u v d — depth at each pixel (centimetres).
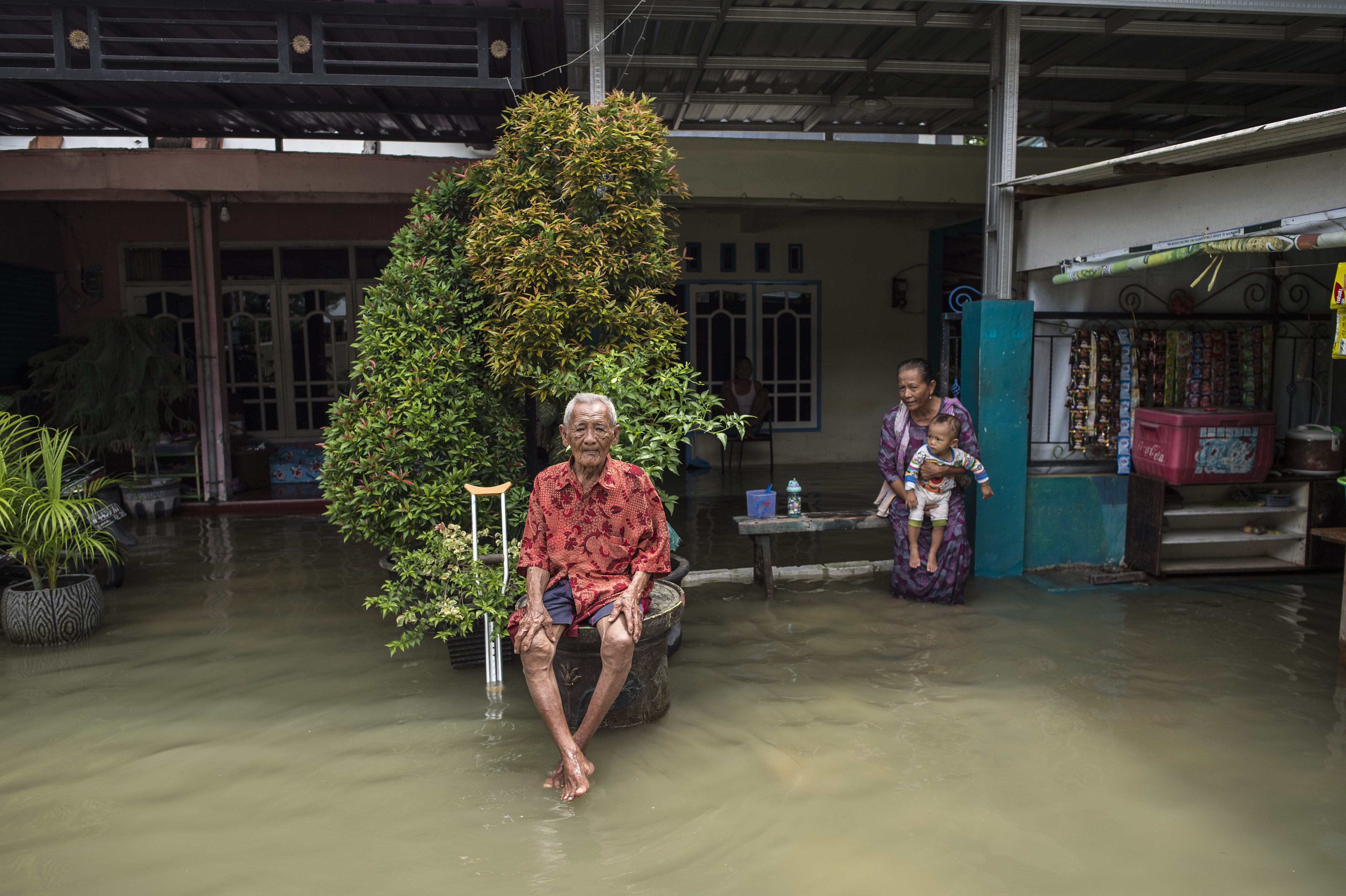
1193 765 333
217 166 762
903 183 865
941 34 638
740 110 854
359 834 294
